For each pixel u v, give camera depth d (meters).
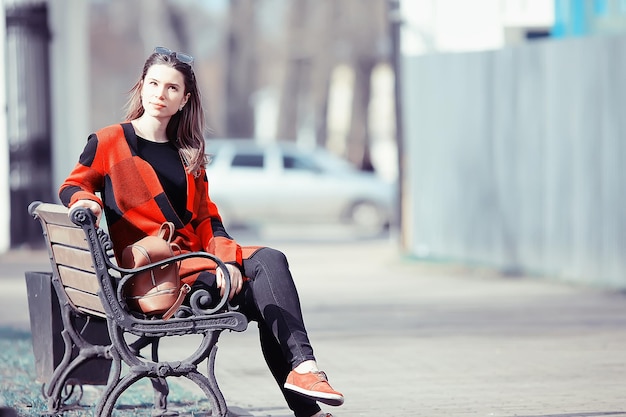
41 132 24.77
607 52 17.27
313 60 63.53
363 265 22.66
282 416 8.65
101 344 8.45
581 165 17.91
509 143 19.62
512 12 21.88
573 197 18.14
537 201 19.00
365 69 59.75
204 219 7.80
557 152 18.47
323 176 34.66
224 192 34.12
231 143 35.06
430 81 21.67
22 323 14.01
